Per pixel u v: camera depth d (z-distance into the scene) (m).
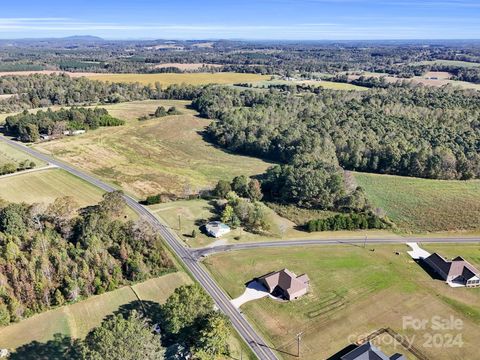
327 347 64.75
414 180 135.12
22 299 70.94
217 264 86.56
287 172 122.31
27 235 84.00
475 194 122.31
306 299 76.56
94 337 53.91
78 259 77.88
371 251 93.44
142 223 89.19
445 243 97.75
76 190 118.31
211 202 114.62
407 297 77.25
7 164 130.38
